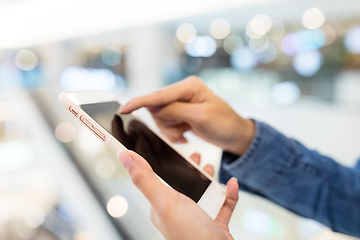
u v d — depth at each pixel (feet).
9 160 4.25
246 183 2.11
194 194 1.57
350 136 6.81
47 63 6.93
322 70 8.27
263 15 7.68
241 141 2.09
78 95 1.67
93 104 1.72
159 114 2.09
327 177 2.01
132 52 9.04
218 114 2.02
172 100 1.99
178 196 1.17
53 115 3.93
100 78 8.78
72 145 3.61
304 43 8.27
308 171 2.00
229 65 8.98
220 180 2.24
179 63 9.14
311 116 7.71
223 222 1.54
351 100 7.97
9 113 4.26
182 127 2.33
